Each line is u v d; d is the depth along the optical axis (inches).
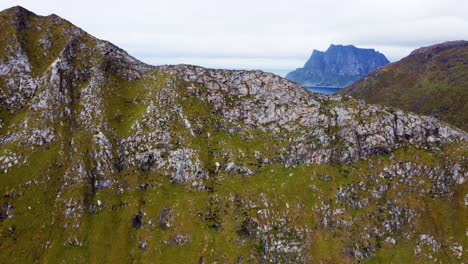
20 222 6107.3
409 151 7288.4
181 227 6225.4
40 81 7652.6
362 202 6633.9
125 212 6525.6
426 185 6875.0
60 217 6299.2
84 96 7677.2
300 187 6752.0
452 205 6614.2
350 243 6146.7
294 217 6378.0
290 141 7436.0
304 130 7544.3
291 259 5944.9
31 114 7258.9
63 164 6865.2
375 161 7185.0
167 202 6599.4
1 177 6505.9
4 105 7396.7
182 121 7608.3
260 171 7076.8
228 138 7544.3
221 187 6781.5
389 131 7475.4
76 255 5910.4
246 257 5841.5
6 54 7805.1
